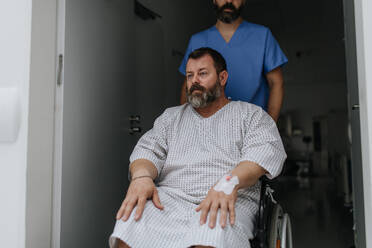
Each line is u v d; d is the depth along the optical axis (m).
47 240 1.39
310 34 6.11
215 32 1.93
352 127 1.79
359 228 1.69
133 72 2.22
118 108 1.99
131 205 1.16
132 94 2.20
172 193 1.30
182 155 1.39
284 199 5.14
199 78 1.42
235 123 1.39
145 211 1.16
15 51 1.26
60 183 1.43
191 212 1.19
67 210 1.47
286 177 9.68
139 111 2.41
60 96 1.45
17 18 1.27
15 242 1.22
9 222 1.22
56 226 1.42
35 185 1.32
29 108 1.30
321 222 3.48
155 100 2.69
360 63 1.10
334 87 10.76
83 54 1.62
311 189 6.50
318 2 4.71
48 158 1.40
